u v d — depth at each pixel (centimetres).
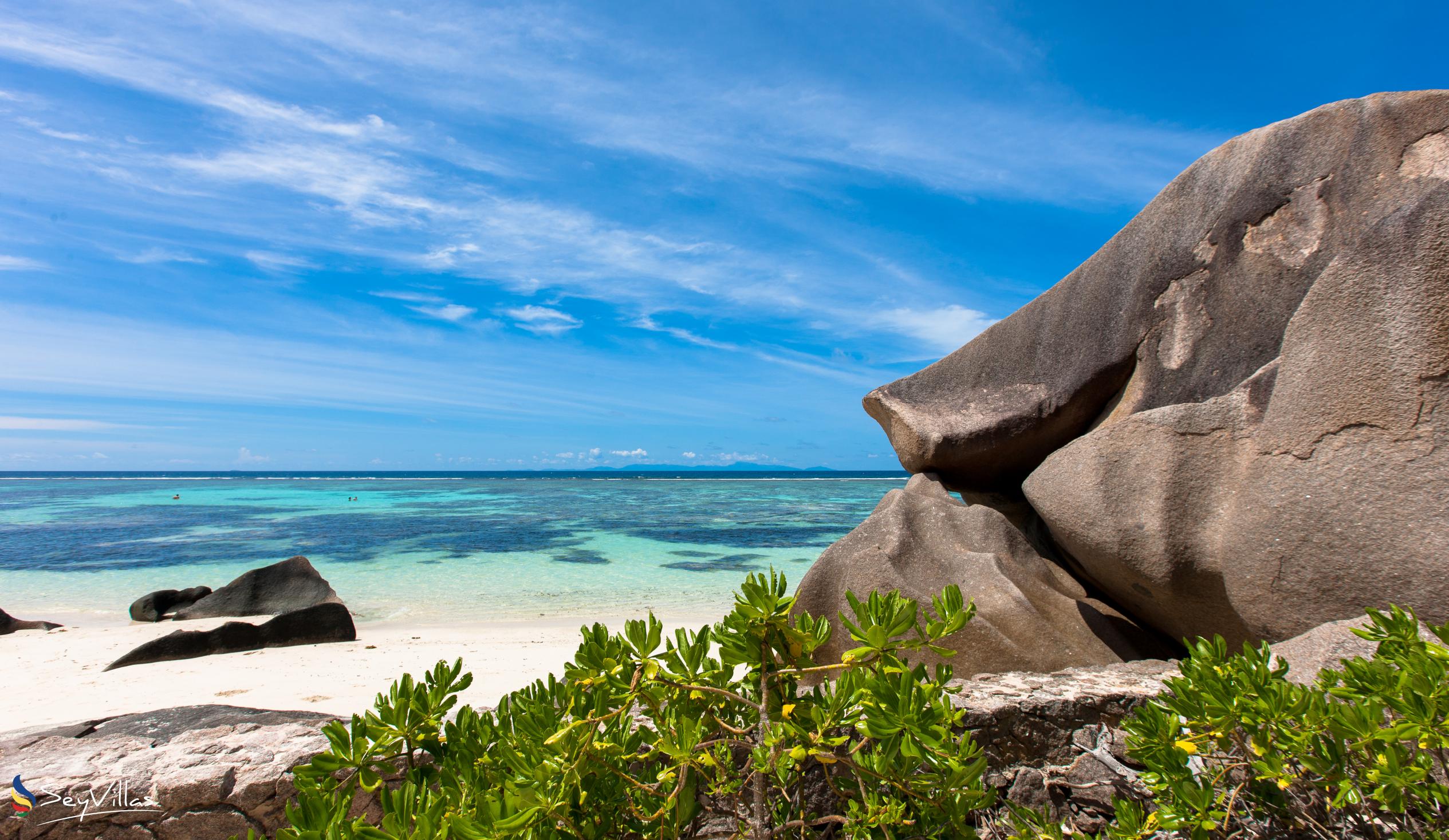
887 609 181
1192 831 192
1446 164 359
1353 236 383
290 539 2139
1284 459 324
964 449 533
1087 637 401
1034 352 525
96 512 3291
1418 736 172
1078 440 414
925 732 167
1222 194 441
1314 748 186
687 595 1260
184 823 252
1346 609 300
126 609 1151
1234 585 341
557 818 162
